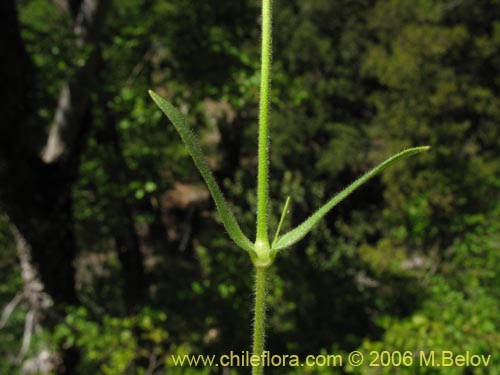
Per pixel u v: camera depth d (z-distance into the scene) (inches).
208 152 523.8
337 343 202.4
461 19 501.4
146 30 245.4
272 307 227.3
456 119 453.7
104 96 242.5
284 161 533.0
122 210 326.6
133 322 213.2
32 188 228.4
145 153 247.9
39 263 241.8
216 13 273.9
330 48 537.6
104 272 396.8
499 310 214.4
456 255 310.2
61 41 218.4
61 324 228.7
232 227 37.3
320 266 296.5
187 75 251.3
